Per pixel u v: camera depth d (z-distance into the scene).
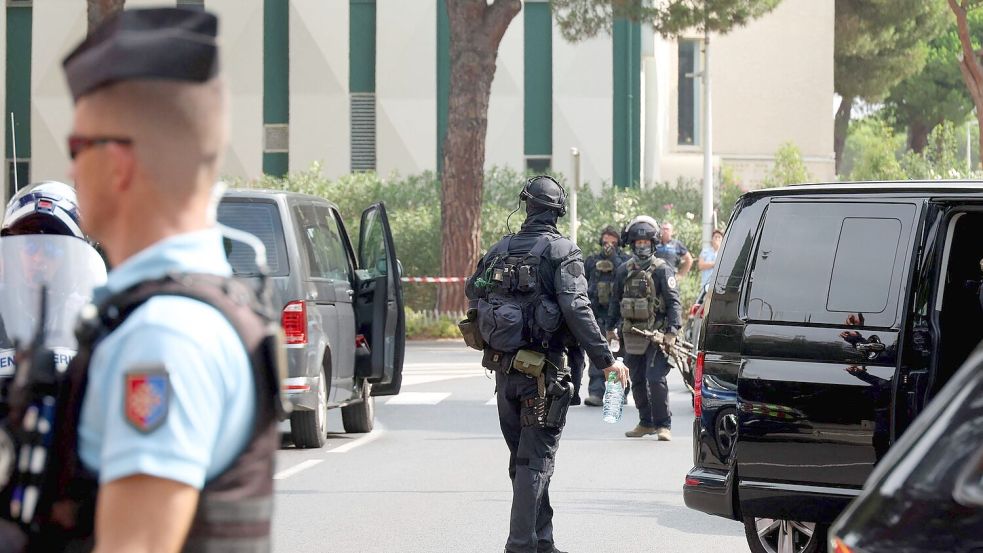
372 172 50.78
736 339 11.25
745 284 11.20
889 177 66.00
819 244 10.91
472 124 42.84
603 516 14.81
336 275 20.83
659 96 58.41
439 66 54.41
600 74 54.34
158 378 3.20
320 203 21.05
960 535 4.46
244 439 3.36
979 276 11.12
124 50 3.32
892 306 10.48
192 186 3.43
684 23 43.91
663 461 19.12
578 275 11.22
